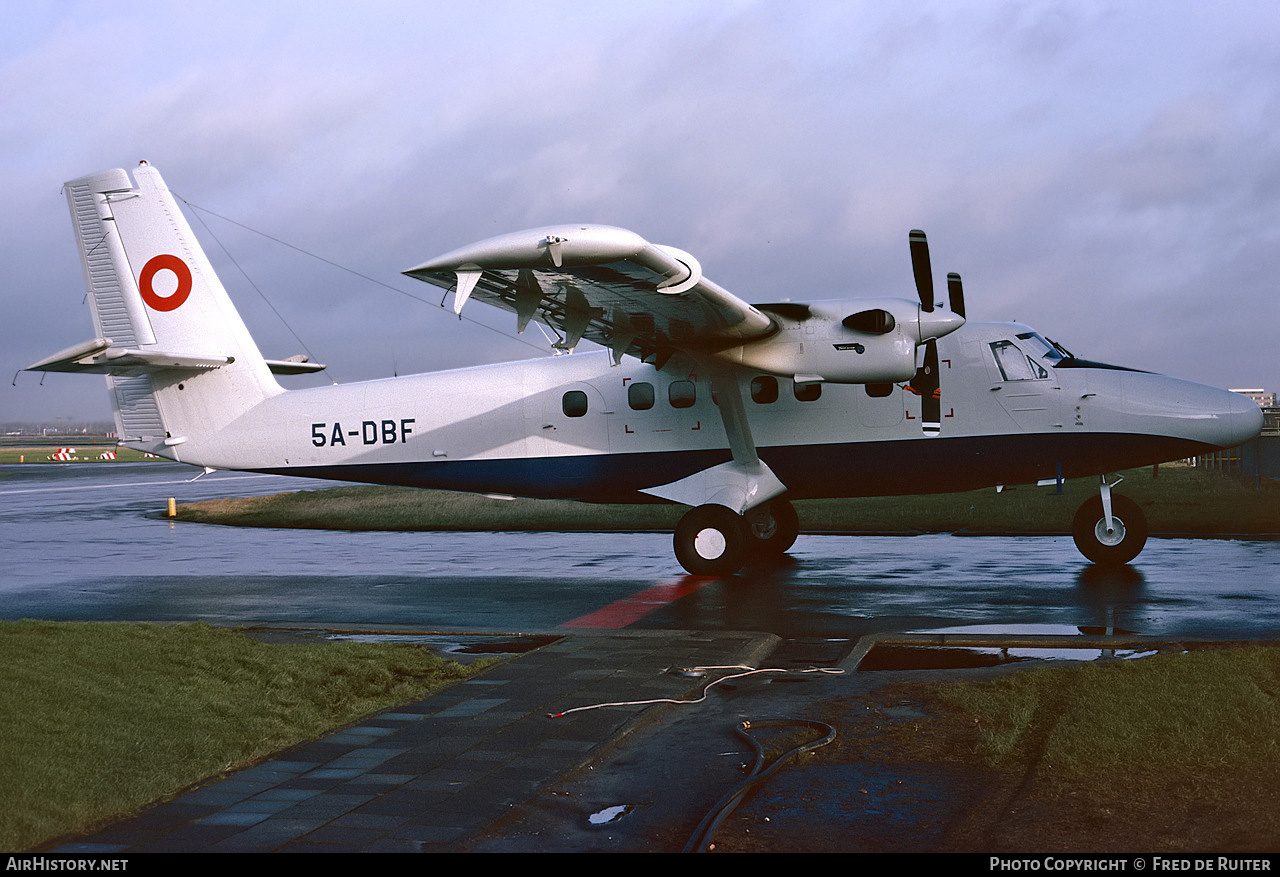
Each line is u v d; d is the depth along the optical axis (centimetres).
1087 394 1413
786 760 547
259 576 1514
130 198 1689
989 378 1441
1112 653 828
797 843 441
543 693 707
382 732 615
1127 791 485
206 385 1703
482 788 514
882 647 879
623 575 1454
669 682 738
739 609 1116
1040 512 2289
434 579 1446
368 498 3288
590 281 1135
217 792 510
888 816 470
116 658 793
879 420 1467
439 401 1641
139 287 1697
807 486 1506
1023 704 645
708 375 1435
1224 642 838
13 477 5766
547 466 1597
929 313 1323
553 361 1638
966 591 1205
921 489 1496
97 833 457
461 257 1000
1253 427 1388
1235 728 566
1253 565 1395
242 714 657
